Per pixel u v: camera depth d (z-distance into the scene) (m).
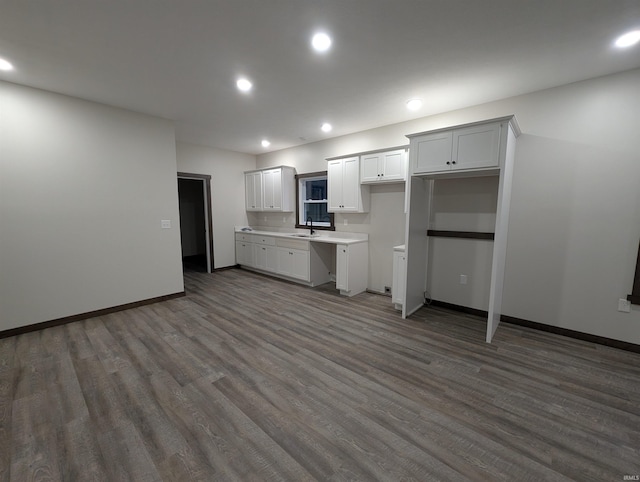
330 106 3.50
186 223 7.86
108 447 1.58
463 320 3.40
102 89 3.03
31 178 3.02
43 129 3.06
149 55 2.36
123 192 3.66
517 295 3.21
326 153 5.15
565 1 1.71
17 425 1.74
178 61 2.46
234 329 3.13
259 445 1.60
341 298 4.27
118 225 3.64
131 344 2.78
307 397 2.01
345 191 4.48
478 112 3.38
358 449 1.57
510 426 1.74
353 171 4.34
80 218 3.35
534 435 1.67
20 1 1.71
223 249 6.24
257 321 3.37
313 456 1.53
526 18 1.89
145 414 1.84
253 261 5.97
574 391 2.07
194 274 5.90
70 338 2.91
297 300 4.17
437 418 1.81
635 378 2.22
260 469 1.45
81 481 1.39
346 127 4.38
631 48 2.19
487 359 2.51
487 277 3.44
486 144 2.72
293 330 3.11
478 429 1.72
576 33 2.04
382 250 4.46
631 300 2.60
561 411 1.87
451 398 2.00
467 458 1.52
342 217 4.96
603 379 2.21
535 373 2.29
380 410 1.88
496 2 1.74
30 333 3.03
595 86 2.67
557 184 2.90
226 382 2.18
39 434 1.67
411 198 3.29
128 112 3.65
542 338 2.91
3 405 1.91
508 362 2.46
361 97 3.22
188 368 2.36
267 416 1.82
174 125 4.18
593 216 2.74
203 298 4.26
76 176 3.30
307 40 2.16
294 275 5.09
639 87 2.48
